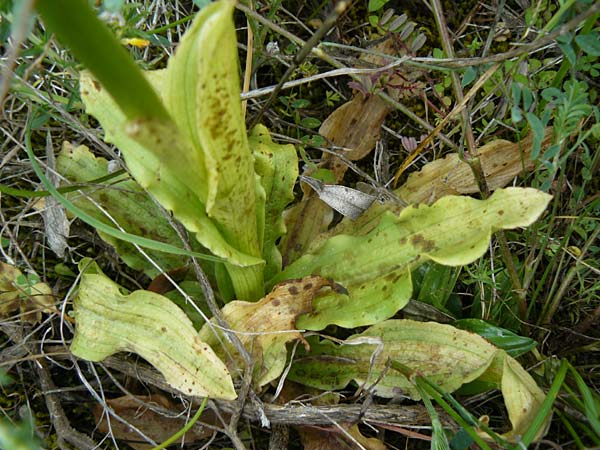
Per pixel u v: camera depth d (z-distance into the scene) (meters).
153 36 0.22
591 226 0.24
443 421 0.23
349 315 0.22
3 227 0.27
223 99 0.15
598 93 0.29
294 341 0.24
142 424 0.25
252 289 0.23
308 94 0.31
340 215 0.29
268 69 0.31
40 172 0.21
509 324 0.27
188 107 0.16
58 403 0.25
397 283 0.21
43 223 0.28
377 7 0.26
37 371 0.26
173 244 0.25
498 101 0.30
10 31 0.19
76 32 0.11
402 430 0.23
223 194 0.18
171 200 0.19
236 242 0.21
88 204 0.24
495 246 0.27
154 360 0.21
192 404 0.25
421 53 0.31
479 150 0.28
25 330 0.26
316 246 0.26
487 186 0.25
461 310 0.28
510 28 0.29
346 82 0.31
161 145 0.14
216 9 0.14
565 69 0.23
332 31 0.30
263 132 0.25
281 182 0.25
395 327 0.24
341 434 0.24
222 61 0.15
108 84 0.12
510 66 0.23
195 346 0.21
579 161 0.28
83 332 0.21
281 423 0.23
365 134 0.29
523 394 0.21
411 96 0.29
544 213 0.27
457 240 0.21
